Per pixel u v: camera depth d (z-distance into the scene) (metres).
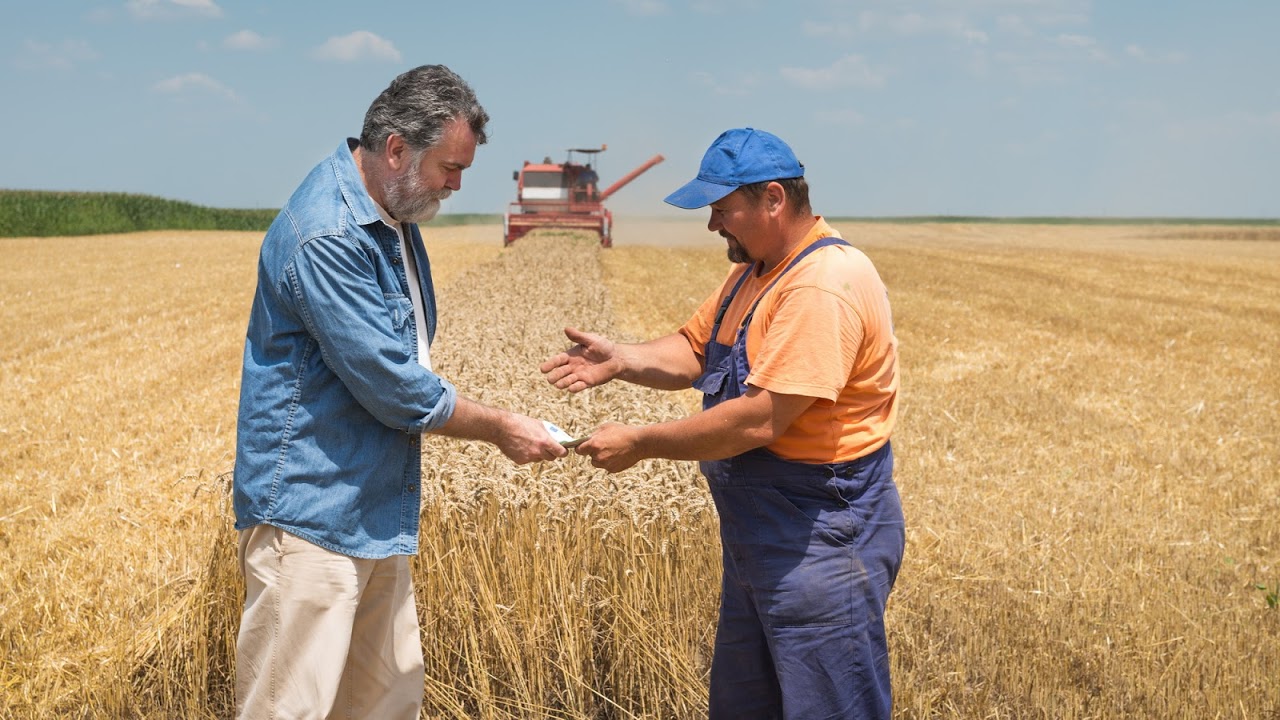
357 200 3.03
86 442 8.23
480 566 4.10
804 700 3.09
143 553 5.57
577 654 4.08
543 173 32.47
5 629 4.58
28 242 35.72
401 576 3.38
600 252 28.69
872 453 3.12
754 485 3.12
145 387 10.66
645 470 4.50
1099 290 24.27
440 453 4.71
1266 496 7.39
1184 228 76.75
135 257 28.88
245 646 3.17
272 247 3.01
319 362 3.03
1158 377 12.43
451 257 29.17
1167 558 5.96
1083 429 9.47
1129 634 4.78
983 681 4.38
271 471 3.04
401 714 3.43
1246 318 18.80
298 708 3.08
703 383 3.34
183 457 7.84
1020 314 18.73
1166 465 8.27
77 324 15.39
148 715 4.02
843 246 3.08
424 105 2.95
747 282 3.34
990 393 10.98
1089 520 6.62
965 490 7.26
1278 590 5.32
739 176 3.01
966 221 140.50
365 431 3.09
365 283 2.96
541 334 9.70
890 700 3.21
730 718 3.51
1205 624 4.96
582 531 4.14
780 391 2.91
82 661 4.27
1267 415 10.34
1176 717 4.08
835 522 3.07
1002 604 5.11
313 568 3.05
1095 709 4.13
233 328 15.18
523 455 3.26
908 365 12.95
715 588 4.25
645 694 4.11
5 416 9.20
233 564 4.14
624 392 6.41
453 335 9.29
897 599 5.06
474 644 4.02
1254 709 4.15
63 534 5.95
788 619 3.09
